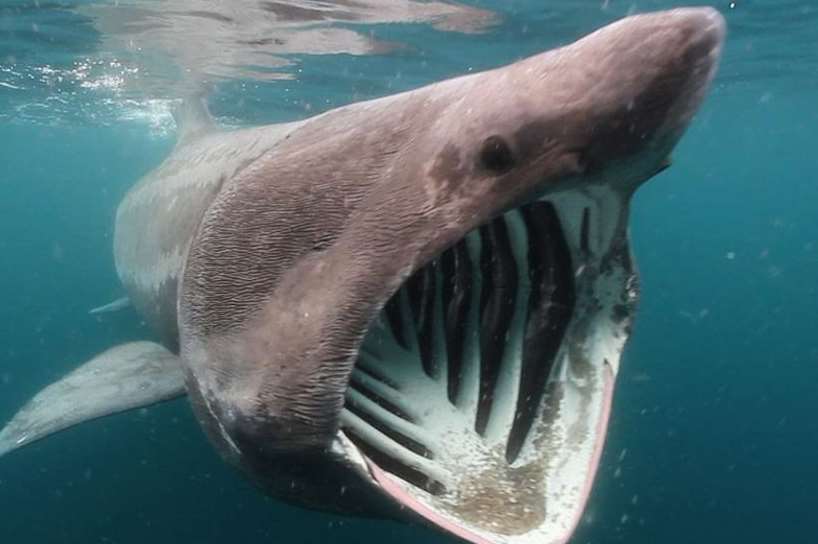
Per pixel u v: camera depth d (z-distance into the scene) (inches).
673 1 383.6
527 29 419.2
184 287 118.4
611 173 84.0
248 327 103.6
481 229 110.8
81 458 437.4
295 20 389.4
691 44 75.1
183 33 412.5
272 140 141.6
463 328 111.9
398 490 83.2
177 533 359.3
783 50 555.5
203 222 116.3
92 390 198.8
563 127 81.4
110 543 357.1
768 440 679.1
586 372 97.9
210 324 109.7
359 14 382.6
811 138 1311.5
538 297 104.3
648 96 77.2
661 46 76.2
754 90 768.9
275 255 103.3
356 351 89.5
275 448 98.3
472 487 91.0
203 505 381.1
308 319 94.5
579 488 88.4
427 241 87.8
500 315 107.8
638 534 441.7
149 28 401.4
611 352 97.3
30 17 384.5
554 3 375.2
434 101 98.4
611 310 99.0
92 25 397.4
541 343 102.3
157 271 192.7
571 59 83.7
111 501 390.9
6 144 1330.0
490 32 424.2
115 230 297.0
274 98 618.8
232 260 108.0
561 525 83.9
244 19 385.4
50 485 429.1
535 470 92.2
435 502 87.6
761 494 545.6
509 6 377.1
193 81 553.0
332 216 98.8
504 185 84.9
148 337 603.2
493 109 86.4
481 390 107.0
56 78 561.0
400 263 88.8
